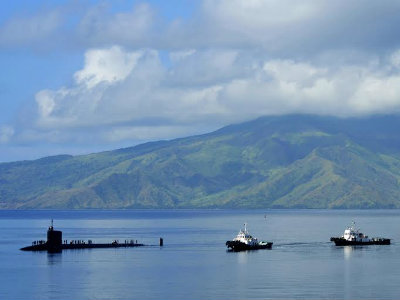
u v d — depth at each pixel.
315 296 197.75
